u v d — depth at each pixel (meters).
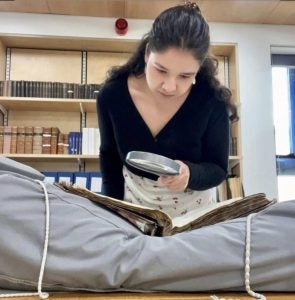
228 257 0.67
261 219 0.71
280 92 3.47
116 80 1.14
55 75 3.28
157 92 1.00
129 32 3.14
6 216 0.66
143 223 0.81
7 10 3.08
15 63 3.27
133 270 0.66
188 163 1.03
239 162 3.05
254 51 3.23
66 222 0.68
